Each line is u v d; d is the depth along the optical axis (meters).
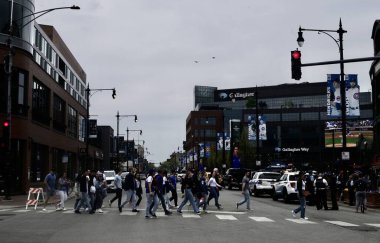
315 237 14.07
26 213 21.42
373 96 52.81
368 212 24.16
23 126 37.75
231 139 76.19
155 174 20.11
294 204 30.02
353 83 31.48
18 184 37.47
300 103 158.75
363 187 23.78
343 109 30.39
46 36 49.19
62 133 55.28
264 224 17.53
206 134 143.00
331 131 79.12
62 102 57.03
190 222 17.84
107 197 35.84
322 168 94.44
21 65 37.78
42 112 45.34
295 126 119.06
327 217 21.09
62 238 13.23
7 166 28.94
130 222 17.62
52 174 23.95
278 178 35.19
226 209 24.47
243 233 14.77
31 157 41.22
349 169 39.34
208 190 24.70
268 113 128.00
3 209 23.94
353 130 77.75
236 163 62.47
